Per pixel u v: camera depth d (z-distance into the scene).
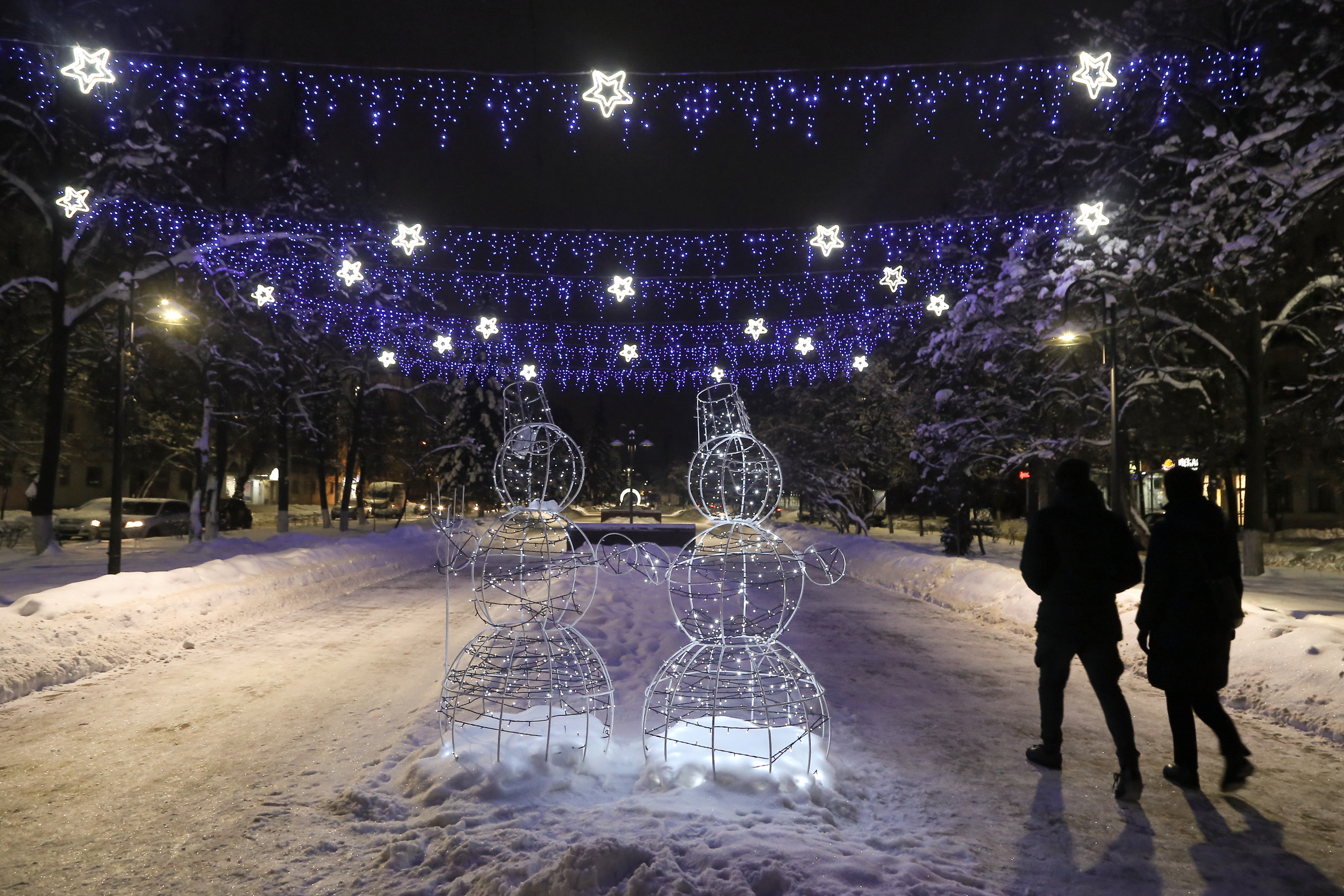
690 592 4.93
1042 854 3.73
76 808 4.25
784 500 43.34
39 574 15.62
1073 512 4.66
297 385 32.75
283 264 24.56
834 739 5.45
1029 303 19.36
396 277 27.31
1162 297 17.53
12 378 25.14
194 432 32.38
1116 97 16.50
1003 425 22.19
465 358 32.06
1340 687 5.95
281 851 3.70
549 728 4.59
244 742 5.38
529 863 3.33
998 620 10.66
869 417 32.91
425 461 45.16
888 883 3.23
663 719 5.67
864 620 10.91
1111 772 4.88
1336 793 4.58
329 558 15.71
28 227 29.73
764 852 3.36
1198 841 3.90
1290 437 20.20
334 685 7.03
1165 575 4.53
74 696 6.65
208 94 20.08
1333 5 13.30
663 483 84.75
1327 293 17.11
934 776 4.77
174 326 23.33
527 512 5.05
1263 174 11.64
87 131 20.31
